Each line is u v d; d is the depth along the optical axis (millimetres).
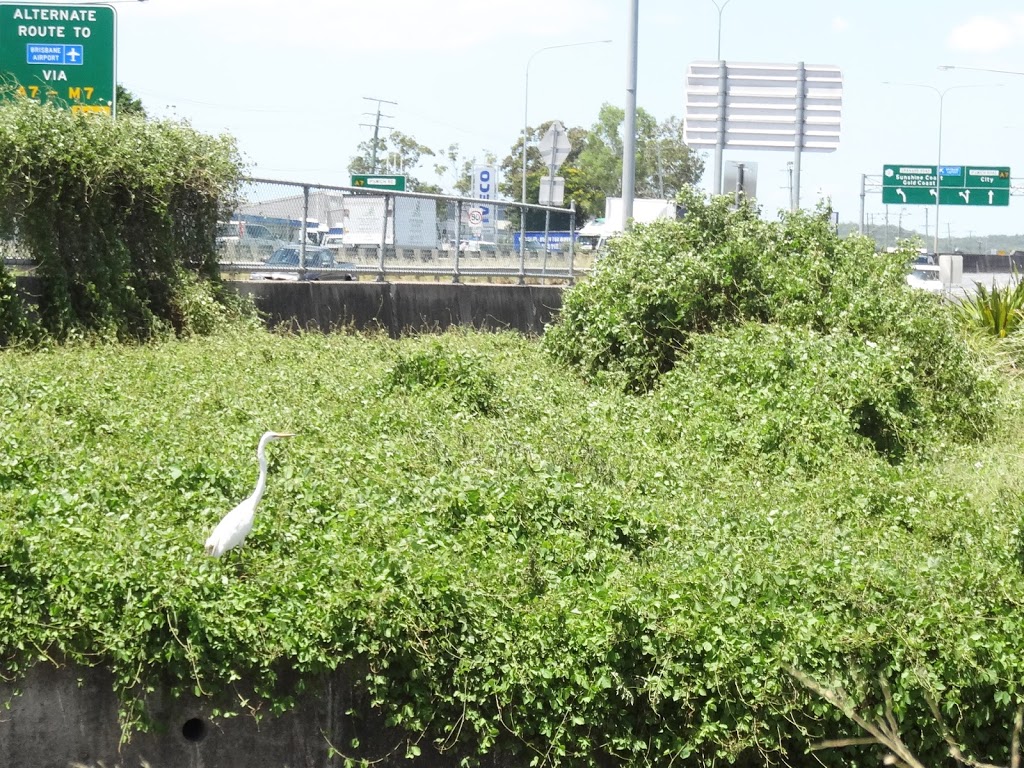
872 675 7039
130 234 16578
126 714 6797
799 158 24719
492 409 12578
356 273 20562
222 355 14203
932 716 6961
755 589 7629
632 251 16375
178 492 8602
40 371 12172
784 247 16281
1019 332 20078
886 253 16359
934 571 8047
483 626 7172
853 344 13688
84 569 6953
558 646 7164
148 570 7008
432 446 10250
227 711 6879
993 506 10086
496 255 24719
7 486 8328
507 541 8383
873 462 11430
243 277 18625
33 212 15258
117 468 8734
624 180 22062
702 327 15570
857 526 9633
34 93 19250
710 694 7047
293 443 9844
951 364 14336
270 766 6992
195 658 6742
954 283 36031
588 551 8266
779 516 9430
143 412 10641
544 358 16344
